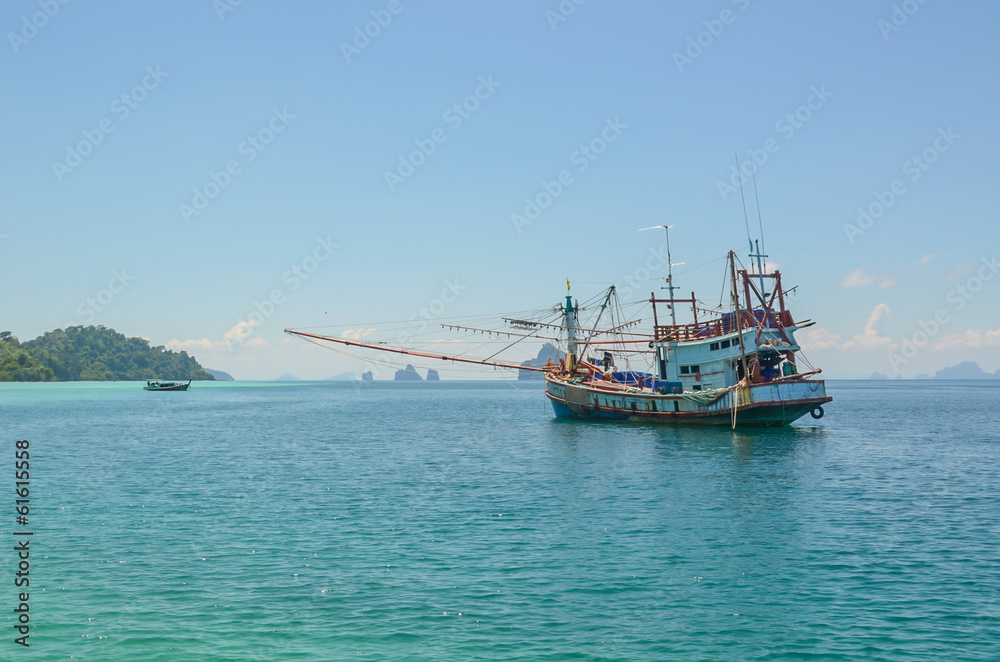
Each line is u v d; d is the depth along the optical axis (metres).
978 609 20.47
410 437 76.94
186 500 37.69
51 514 33.88
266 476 46.62
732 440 65.25
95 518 32.97
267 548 27.45
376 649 17.95
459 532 30.14
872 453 56.75
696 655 17.62
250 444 69.19
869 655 17.55
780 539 28.67
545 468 49.62
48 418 108.94
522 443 67.81
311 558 26.00
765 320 69.12
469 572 24.22
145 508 35.47
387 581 23.27
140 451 62.22
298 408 151.25
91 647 18.06
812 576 23.67
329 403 182.00
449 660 17.31
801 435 69.44
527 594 22.00
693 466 49.38
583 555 26.33
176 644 18.27
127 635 18.80
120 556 26.23
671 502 36.50
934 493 38.91
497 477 45.72
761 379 69.56
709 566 24.88
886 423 91.38
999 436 72.19
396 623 19.64
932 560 25.50
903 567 24.62
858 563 25.17
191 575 23.88
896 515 33.19
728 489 40.22
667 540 28.58
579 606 20.94
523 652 17.78
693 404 73.62
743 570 24.36
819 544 27.84
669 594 21.97
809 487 40.84
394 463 53.62
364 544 28.09
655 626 19.44
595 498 37.81
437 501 37.31
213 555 26.39
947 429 81.00
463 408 154.00
